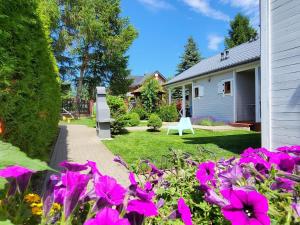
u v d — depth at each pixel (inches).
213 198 45.0
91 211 35.4
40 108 168.6
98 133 372.2
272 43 220.8
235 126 529.3
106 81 1087.6
